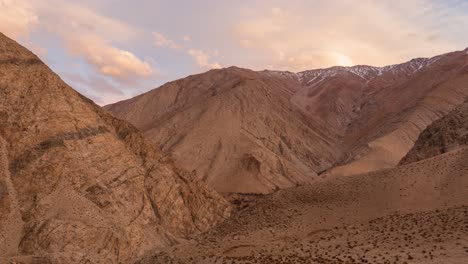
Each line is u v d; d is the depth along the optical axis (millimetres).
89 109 73438
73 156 64938
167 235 69188
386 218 57469
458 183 60156
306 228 60531
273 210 69250
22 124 64125
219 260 48344
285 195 72688
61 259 53000
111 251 58312
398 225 53625
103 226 59438
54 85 69625
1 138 62406
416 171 66375
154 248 63438
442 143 86688
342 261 42594
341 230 57000
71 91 72562
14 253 53469
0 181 58875
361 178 70188
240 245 56219
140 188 71688
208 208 79312
